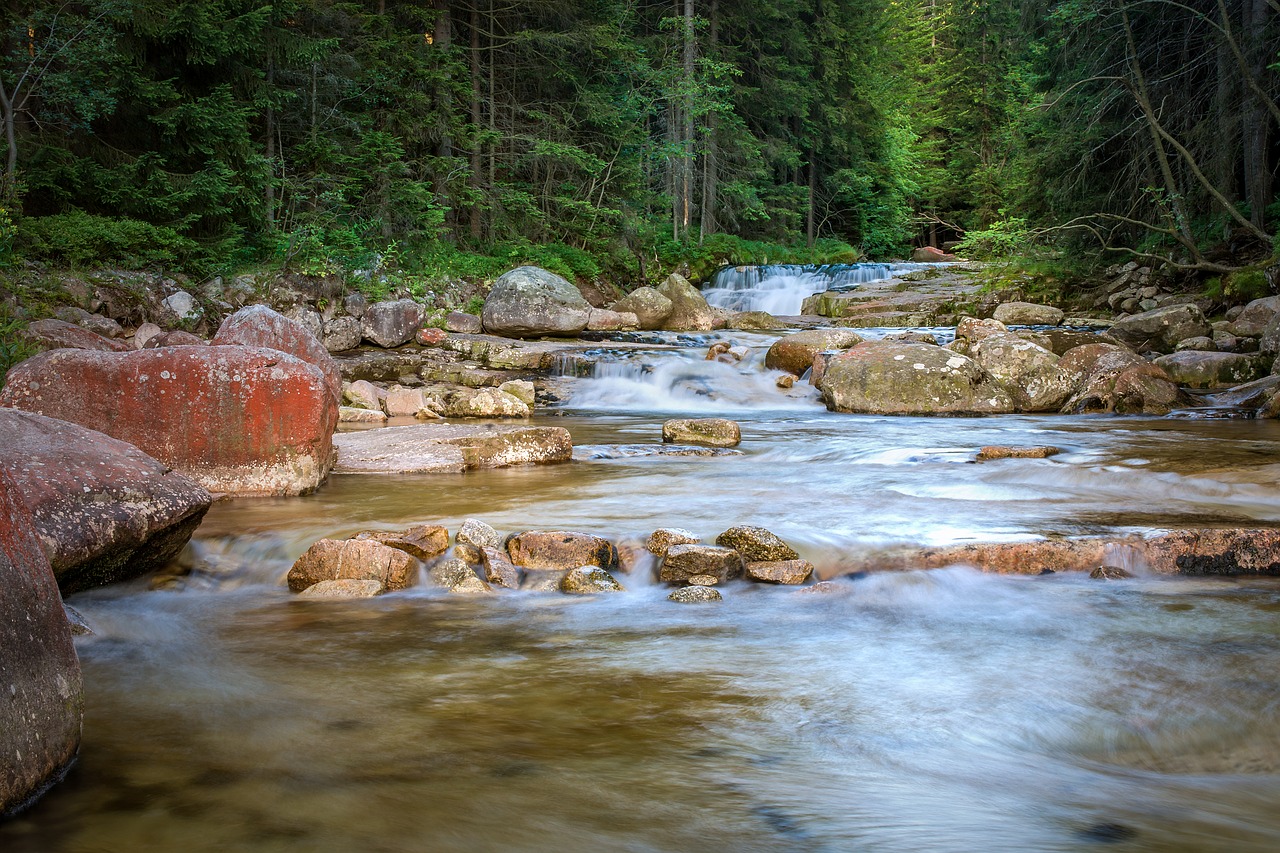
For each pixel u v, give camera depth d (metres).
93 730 3.22
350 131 23.88
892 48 49.09
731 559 5.39
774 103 37.31
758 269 30.77
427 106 24.84
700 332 22.34
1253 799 2.71
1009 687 3.64
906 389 14.41
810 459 9.66
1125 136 25.09
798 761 2.96
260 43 19.94
